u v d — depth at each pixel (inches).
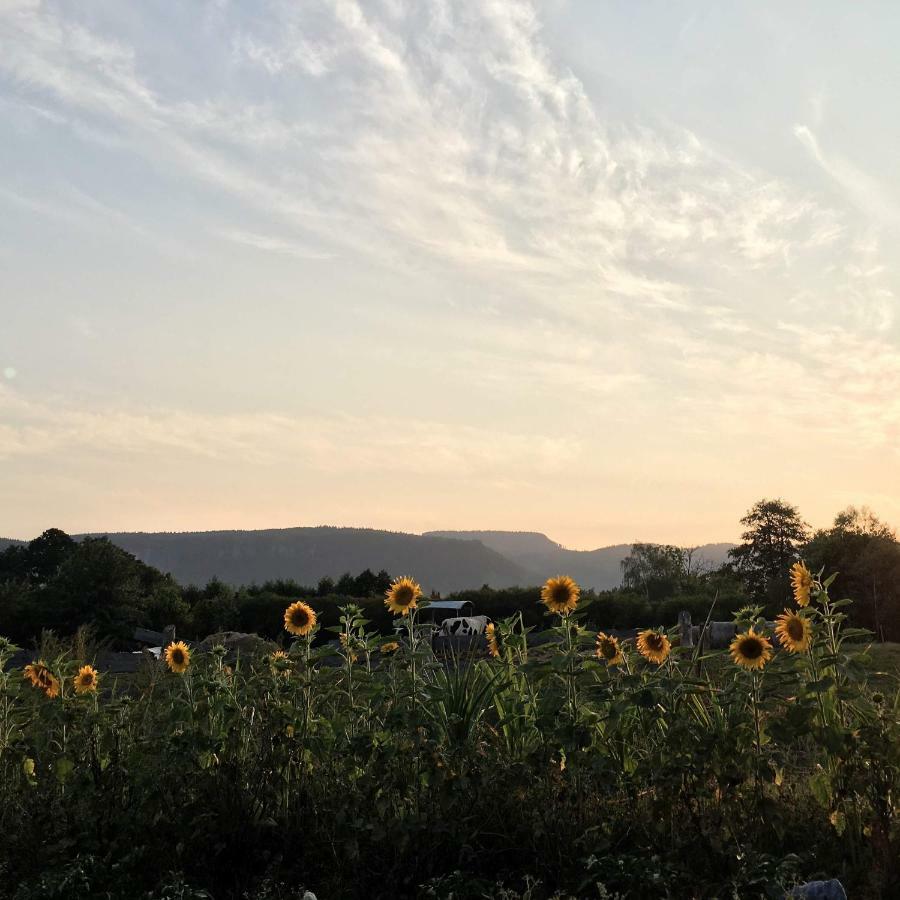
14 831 263.1
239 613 1889.8
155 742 282.8
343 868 240.1
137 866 248.5
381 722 273.9
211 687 287.6
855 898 213.8
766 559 3358.8
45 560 3191.4
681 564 3848.4
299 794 264.7
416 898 229.0
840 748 235.9
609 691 257.6
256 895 224.8
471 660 307.9
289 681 285.3
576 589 278.2
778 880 203.5
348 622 306.2
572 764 247.1
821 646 254.4
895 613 1481.3
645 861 220.1
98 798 262.8
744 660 253.4
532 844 238.8
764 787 247.3
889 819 232.1
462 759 258.1
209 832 253.3
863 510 2220.7
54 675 312.8
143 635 1465.3
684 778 238.7
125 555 1738.4
